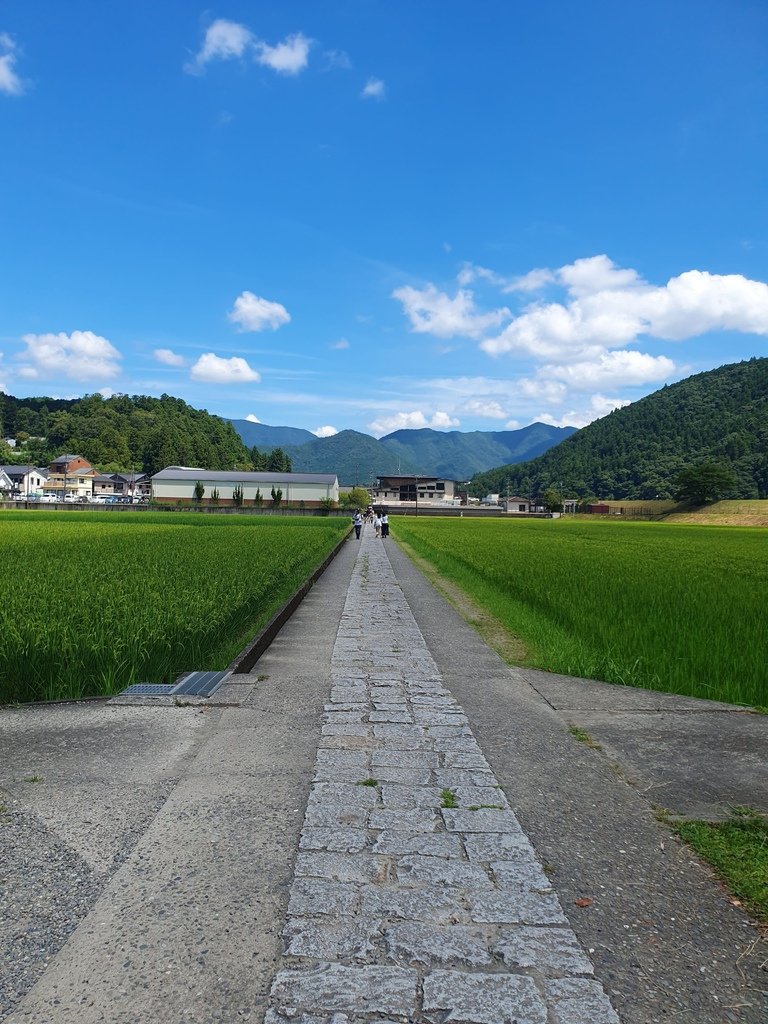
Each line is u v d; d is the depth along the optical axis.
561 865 3.63
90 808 4.22
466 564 21.50
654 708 6.65
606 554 26.50
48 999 2.61
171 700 6.57
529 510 146.50
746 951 2.96
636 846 3.87
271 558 17.34
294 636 10.27
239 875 3.45
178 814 4.14
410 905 3.21
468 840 3.86
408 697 6.92
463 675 7.96
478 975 2.74
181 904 3.20
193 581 12.12
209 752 5.24
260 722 6.00
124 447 150.25
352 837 3.87
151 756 5.14
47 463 143.38
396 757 5.18
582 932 3.05
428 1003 2.57
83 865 3.54
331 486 100.00
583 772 4.98
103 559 16.95
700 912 3.24
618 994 2.67
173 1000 2.60
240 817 4.11
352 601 14.11
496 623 11.65
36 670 6.80
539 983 2.70
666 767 5.11
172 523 49.09
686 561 23.42
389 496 129.62
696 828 4.07
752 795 4.61
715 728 6.05
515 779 4.83
